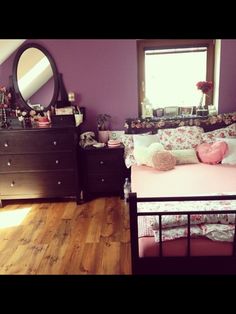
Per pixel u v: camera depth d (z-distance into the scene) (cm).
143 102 374
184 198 176
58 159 339
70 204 354
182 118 362
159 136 350
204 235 187
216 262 186
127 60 363
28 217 322
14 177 344
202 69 373
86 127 386
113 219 309
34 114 367
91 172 358
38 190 349
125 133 372
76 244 264
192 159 322
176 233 187
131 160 333
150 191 248
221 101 366
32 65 366
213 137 343
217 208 192
